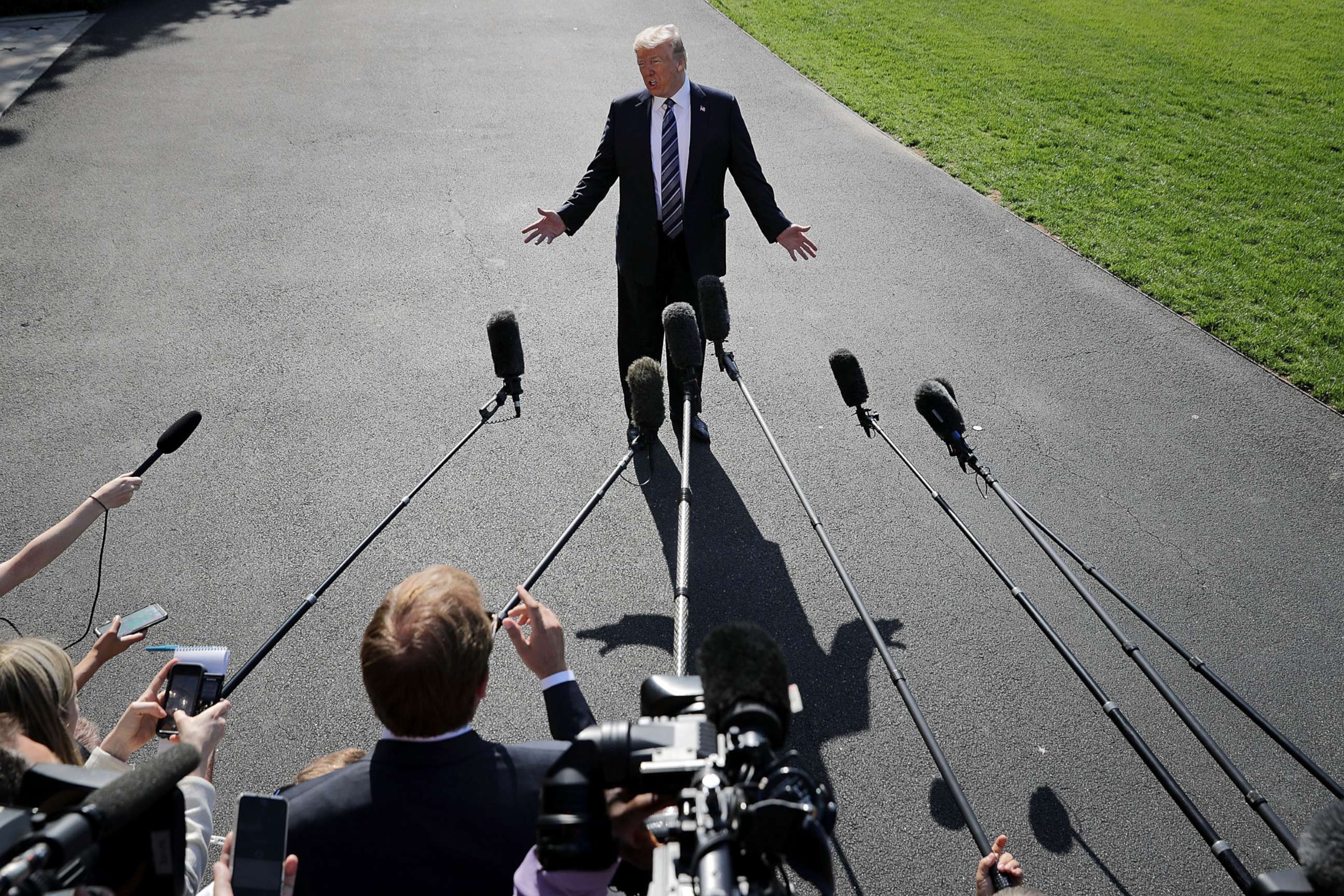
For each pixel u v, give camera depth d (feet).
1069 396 20.58
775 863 4.60
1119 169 31.76
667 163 16.47
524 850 6.31
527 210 27.76
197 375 20.54
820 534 11.87
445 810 6.25
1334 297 24.35
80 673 9.66
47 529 16.56
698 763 4.99
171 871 5.09
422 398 19.99
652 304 17.78
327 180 29.27
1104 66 41.65
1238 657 14.57
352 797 6.31
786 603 15.43
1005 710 13.69
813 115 35.17
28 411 19.34
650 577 15.90
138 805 4.70
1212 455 18.92
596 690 13.94
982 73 40.29
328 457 18.29
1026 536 16.80
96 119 33.50
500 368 12.92
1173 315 23.62
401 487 17.60
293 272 24.48
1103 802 12.46
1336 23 49.08
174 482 17.61
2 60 39.06
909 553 16.42
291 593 15.37
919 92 37.93
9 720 7.11
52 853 4.30
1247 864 11.78
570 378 20.75
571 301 23.57
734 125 16.63
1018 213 28.58
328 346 21.63
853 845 11.91
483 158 30.89
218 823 12.11
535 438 18.97
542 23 44.57
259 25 44.09
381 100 35.47
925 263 25.66
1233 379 21.24
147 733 8.54
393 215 27.32
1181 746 13.21
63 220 26.73
